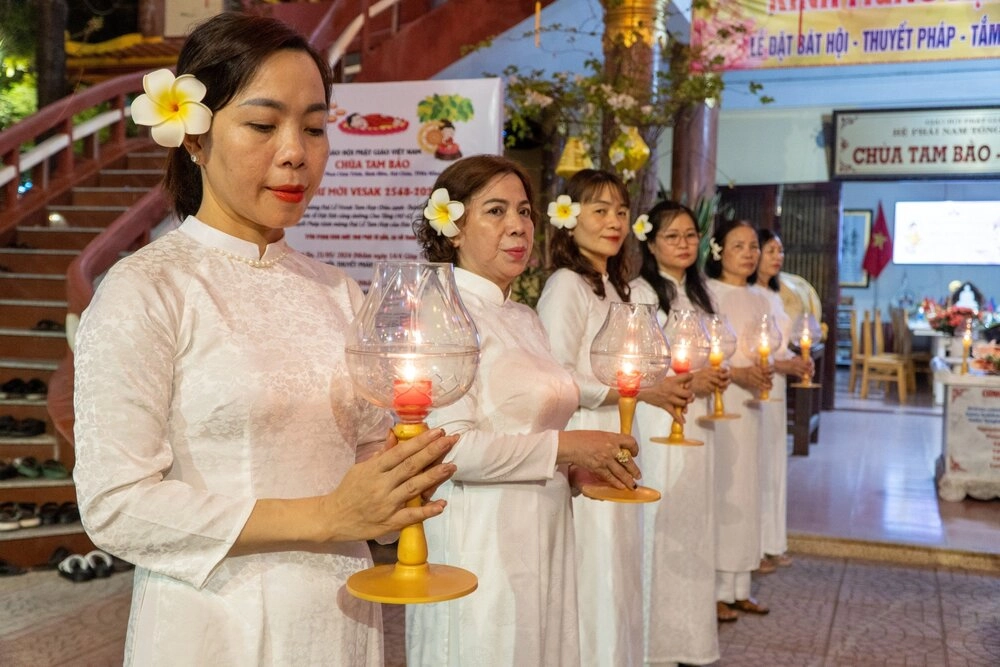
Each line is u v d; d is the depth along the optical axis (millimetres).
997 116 8984
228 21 1247
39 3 7211
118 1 9414
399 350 1214
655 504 3213
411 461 1104
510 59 6488
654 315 2104
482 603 1992
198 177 1374
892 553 4910
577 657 2166
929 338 12578
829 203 9781
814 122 9898
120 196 7035
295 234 4781
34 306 5762
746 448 4016
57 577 4258
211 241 1301
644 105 4902
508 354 2070
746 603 4035
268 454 1243
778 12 6277
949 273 13031
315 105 1274
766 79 9273
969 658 3529
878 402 10766
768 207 9953
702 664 3234
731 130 10148
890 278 13312
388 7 6766
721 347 3100
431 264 1248
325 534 1131
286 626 1248
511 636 1987
